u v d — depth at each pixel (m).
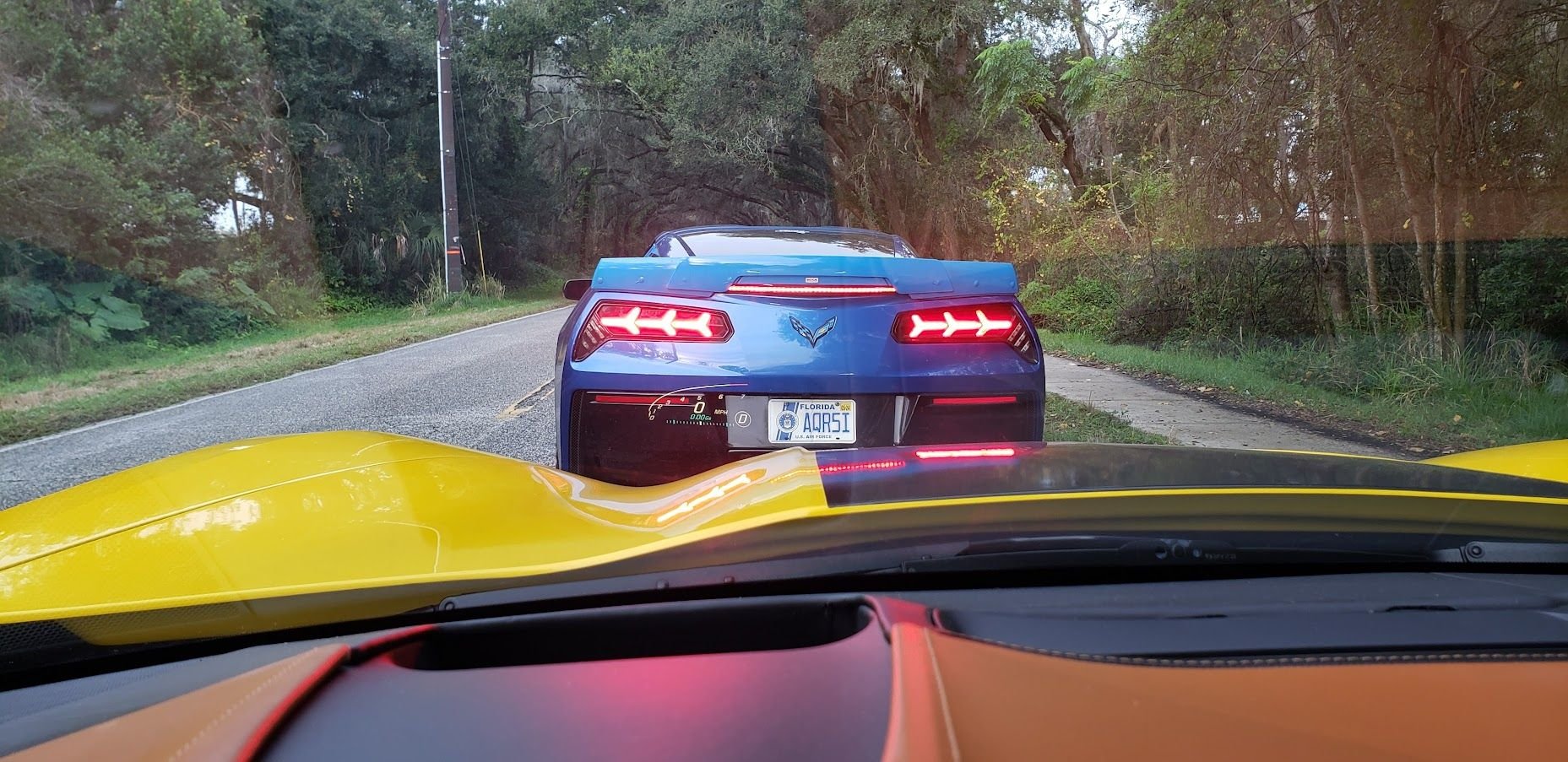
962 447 2.13
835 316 3.39
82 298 15.52
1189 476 1.77
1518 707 0.96
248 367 11.06
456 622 1.29
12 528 1.68
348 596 1.37
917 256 4.68
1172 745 0.85
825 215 32.09
